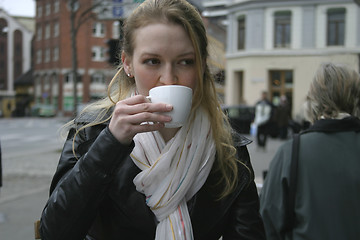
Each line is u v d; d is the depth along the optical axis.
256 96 25.73
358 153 1.74
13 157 10.16
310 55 24.53
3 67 59.34
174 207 1.14
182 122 1.06
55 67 48.75
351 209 1.70
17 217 4.59
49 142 15.34
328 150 1.76
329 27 24.30
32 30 64.25
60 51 47.50
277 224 1.79
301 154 1.78
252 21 25.58
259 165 8.46
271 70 25.81
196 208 1.20
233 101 27.03
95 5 9.77
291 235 1.78
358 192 1.70
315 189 1.73
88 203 1.07
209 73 1.30
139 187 1.15
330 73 1.85
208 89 1.29
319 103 1.87
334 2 23.91
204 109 1.26
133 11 1.19
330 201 1.70
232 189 1.26
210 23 39.00
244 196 1.31
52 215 1.08
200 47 1.17
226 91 27.25
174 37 1.10
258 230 1.30
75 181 1.06
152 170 1.12
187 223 1.14
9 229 4.15
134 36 1.14
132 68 1.22
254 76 25.77
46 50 50.41
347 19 23.81
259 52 25.47
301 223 1.74
